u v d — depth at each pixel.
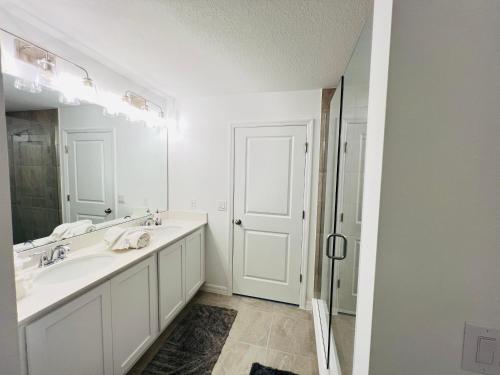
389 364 0.48
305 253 2.21
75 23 1.23
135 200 2.14
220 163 2.40
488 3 0.39
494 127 0.40
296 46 1.41
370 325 0.49
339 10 1.09
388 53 0.44
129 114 1.96
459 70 0.41
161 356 1.60
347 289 1.09
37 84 1.28
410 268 0.45
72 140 1.56
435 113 0.42
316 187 2.16
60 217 1.49
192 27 1.25
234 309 2.19
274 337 1.82
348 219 1.15
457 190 0.42
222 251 2.46
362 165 0.85
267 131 2.25
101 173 1.79
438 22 0.41
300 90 2.14
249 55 1.53
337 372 1.28
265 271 2.37
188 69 1.76
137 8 1.10
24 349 0.87
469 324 0.44
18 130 1.25
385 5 0.48
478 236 0.42
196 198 2.49
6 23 1.14
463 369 0.45
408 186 0.44
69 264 1.37
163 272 1.72
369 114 0.62
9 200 0.47
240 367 1.52
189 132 2.46
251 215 2.36
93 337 1.14
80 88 1.49
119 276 1.29
